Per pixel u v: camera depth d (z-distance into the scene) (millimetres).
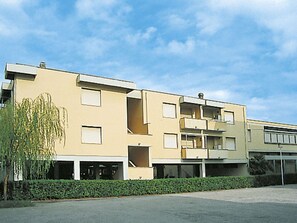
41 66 27406
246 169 41531
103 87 28891
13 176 20953
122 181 26000
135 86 30000
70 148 26422
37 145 19375
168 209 16359
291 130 50188
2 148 18641
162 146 33875
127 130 31828
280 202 19141
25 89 25109
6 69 24391
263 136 45500
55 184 22750
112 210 16125
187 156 34875
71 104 27000
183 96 35594
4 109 19391
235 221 12133
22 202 18797
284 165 47656
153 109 33844
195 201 20625
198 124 36531
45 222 12367
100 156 27859
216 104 38719
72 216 13969
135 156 33125
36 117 19484
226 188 33281
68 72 27219
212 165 42281
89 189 24172
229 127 40562
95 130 28109
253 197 22938
